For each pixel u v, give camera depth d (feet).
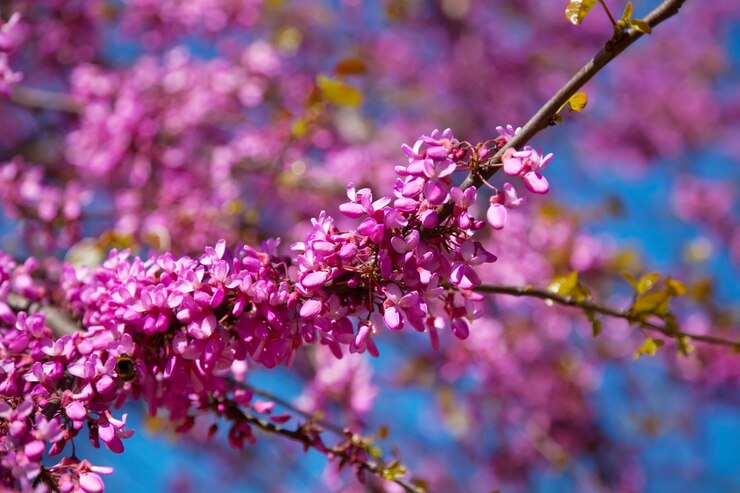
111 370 7.77
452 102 34.30
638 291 10.66
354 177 20.54
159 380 8.47
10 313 8.70
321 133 20.36
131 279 8.05
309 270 7.50
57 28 21.07
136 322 7.70
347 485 19.21
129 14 21.38
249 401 9.61
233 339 8.04
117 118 17.01
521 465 27.35
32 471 6.91
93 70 18.97
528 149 7.19
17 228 14.33
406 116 31.53
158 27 21.49
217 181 17.43
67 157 19.69
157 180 17.33
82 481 7.38
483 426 25.71
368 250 7.52
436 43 35.32
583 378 25.62
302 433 10.08
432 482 27.76
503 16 36.37
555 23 36.83
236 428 9.64
